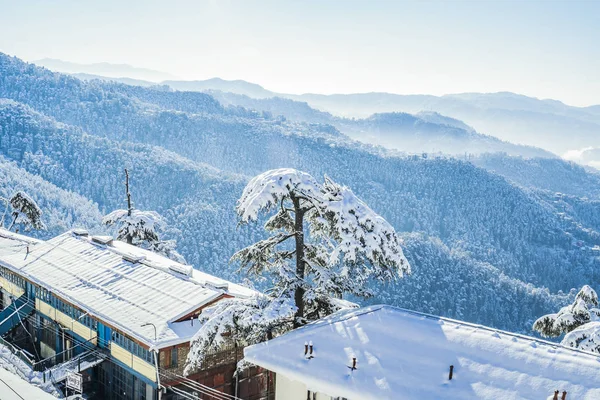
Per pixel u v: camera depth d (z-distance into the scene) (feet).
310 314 70.08
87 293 95.09
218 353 82.38
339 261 61.31
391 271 63.87
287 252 70.95
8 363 93.25
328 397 55.42
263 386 88.07
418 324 58.85
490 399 44.70
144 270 100.83
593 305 84.74
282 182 63.41
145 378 79.36
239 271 70.23
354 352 54.60
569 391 43.80
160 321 80.18
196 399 80.02
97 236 123.75
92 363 88.89
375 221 62.90
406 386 48.06
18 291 118.73
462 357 50.90
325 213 65.05
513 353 50.06
